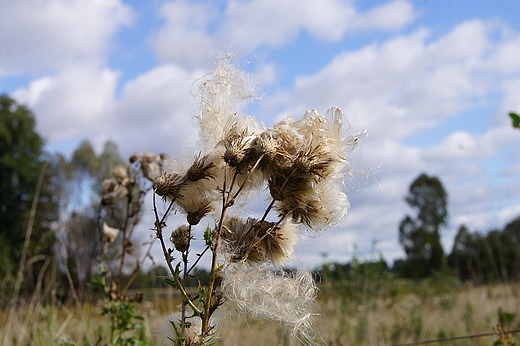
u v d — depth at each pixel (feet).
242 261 5.24
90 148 89.81
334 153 5.09
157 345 5.95
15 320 13.70
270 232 5.26
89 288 11.86
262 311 5.24
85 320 11.32
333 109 5.32
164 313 11.97
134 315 9.29
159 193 5.34
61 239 13.41
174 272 5.09
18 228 88.07
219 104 5.67
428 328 20.95
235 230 5.39
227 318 5.58
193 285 6.00
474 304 23.50
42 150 109.70
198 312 5.03
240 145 4.99
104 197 9.96
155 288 13.08
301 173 5.04
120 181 10.03
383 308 28.86
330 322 19.36
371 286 30.55
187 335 5.23
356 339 17.87
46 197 85.51
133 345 8.97
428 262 135.85
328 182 5.29
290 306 5.37
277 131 5.13
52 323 11.87
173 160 5.87
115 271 10.57
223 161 5.31
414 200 143.13
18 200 92.89
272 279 5.46
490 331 17.95
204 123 5.63
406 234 142.61
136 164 10.04
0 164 95.81
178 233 5.26
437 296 35.37
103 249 10.00
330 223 5.33
